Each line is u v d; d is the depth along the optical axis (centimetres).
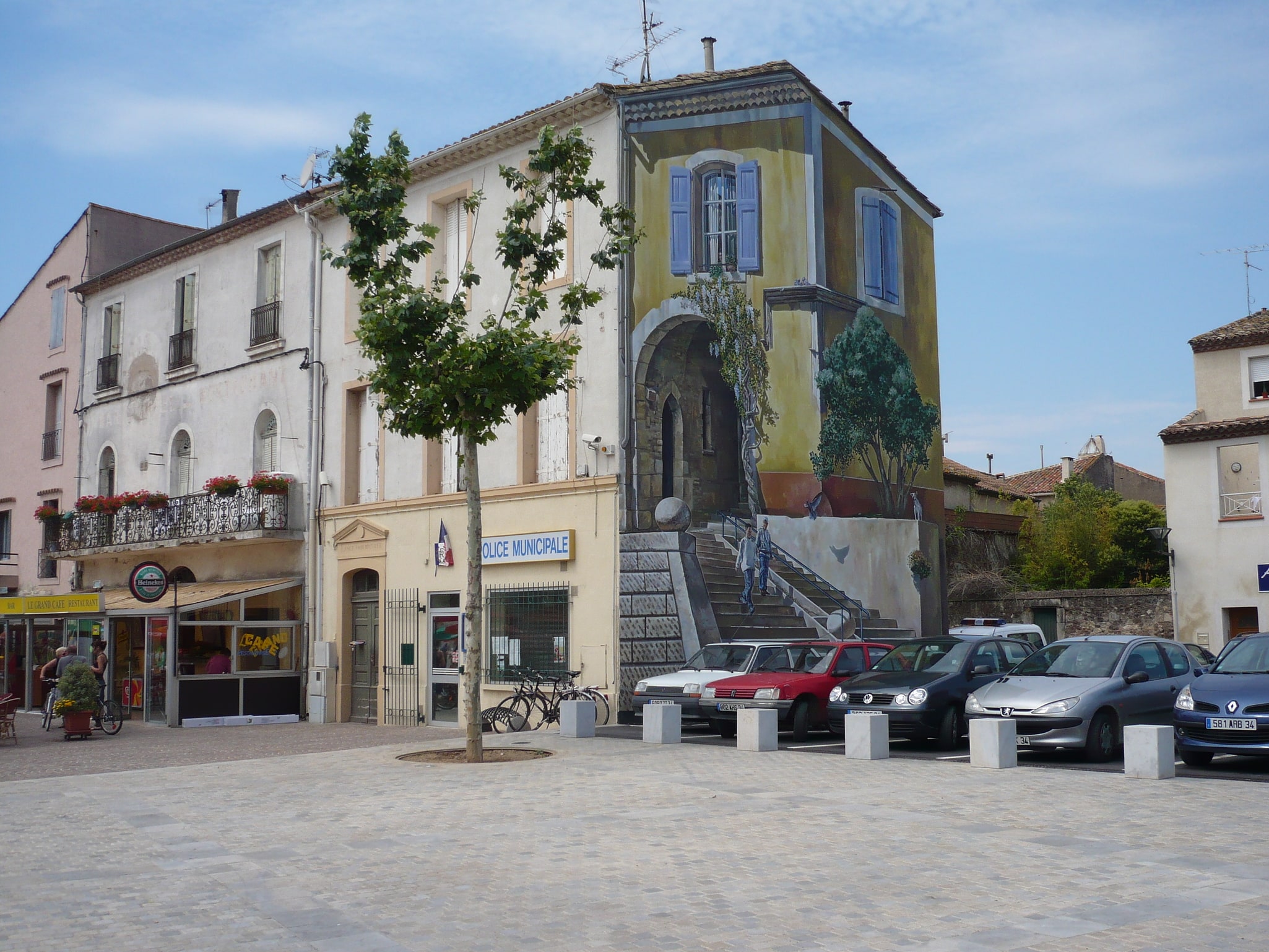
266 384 2906
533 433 2334
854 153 2500
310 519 2745
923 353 2694
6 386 3975
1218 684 1365
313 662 2689
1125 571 4050
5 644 3397
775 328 2306
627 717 2083
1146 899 728
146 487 3275
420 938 679
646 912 725
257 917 736
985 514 3950
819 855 880
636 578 2130
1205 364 3269
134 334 3384
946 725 1620
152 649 2761
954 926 675
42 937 700
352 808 1173
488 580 2342
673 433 2206
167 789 1380
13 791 1401
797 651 1950
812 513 2328
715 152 2280
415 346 1573
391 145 1612
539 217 2389
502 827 1035
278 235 2919
